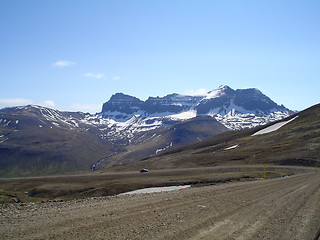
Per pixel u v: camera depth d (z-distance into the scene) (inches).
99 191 2960.1
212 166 4899.1
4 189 4426.7
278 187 1371.8
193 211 723.4
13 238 452.4
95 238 468.8
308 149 4633.4
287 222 676.7
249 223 640.4
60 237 465.4
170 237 498.6
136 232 515.8
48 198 3280.0
